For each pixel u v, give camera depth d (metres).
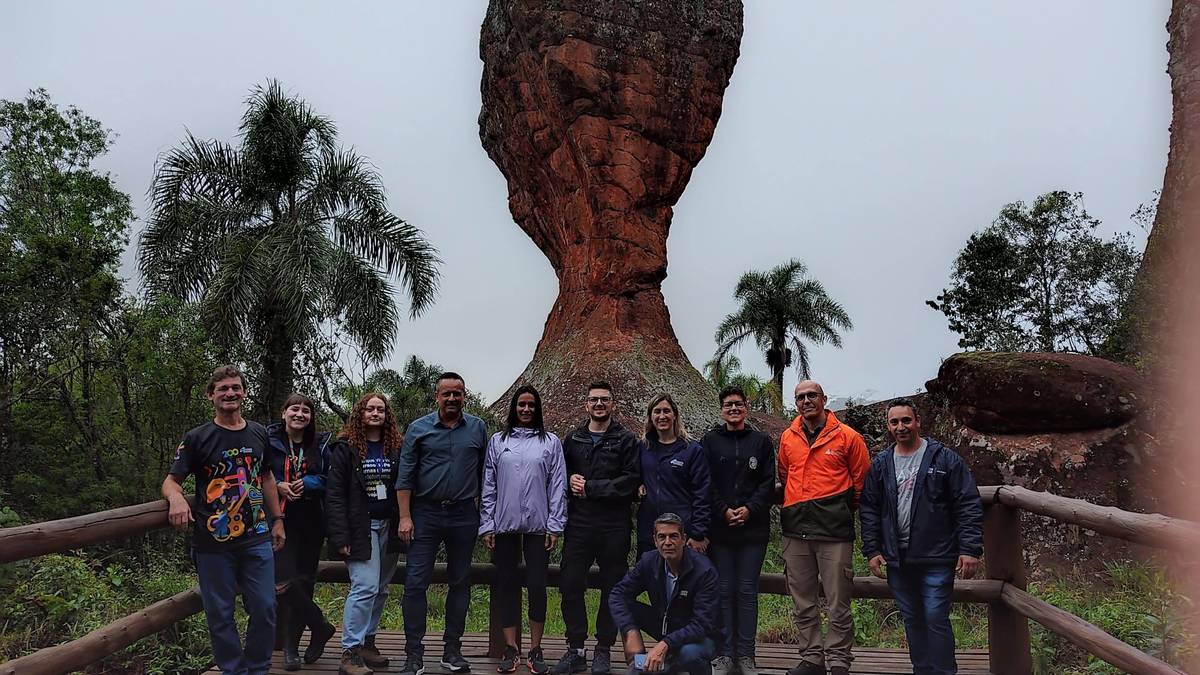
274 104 17.59
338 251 17.30
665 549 5.30
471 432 5.98
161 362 15.07
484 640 6.79
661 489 5.84
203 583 4.94
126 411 15.46
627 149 21.78
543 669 5.82
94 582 8.36
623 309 21.81
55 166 27.50
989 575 5.89
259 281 16.31
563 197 23.05
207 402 15.34
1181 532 3.81
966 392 11.44
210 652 7.24
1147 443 10.20
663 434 5.98
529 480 5.87
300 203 17.78
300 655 6.29
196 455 4.98
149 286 16.97
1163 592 7.23
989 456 10.88
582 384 20.95
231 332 16.06
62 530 3.98
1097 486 10.09
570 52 21.56
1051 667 6.48
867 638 8.07
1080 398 10.47
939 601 5.30
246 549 5.03
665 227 22.56
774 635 7.97
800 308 43.47
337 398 17.62
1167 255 14.60
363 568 5.69
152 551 11.77
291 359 17.05
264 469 5.37
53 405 15.66
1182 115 15.23
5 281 15.09
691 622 5.35
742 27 23.59
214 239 17.20
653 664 5.23
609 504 5.84
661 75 22.03
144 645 7.23
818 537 5.68
